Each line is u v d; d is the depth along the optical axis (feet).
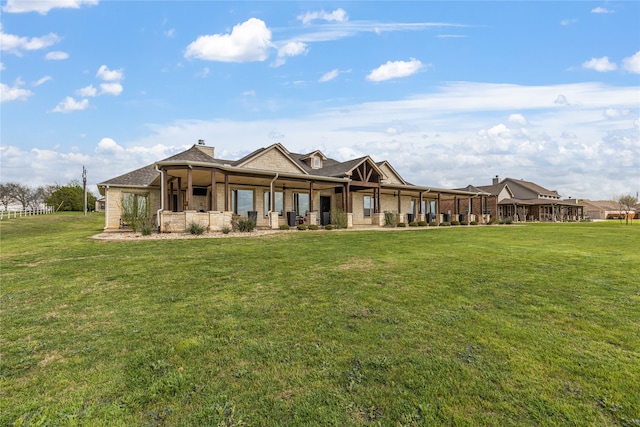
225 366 10.11
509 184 168.66
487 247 34.04
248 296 16.84
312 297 16.57
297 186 66.74
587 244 37.29
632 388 8.67
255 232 47.24
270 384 9.13
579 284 18.66
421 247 33.71
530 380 9.11
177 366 10.11
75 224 79.66
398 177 87.04
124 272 21.95
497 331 12.28
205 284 19.15
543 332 12.19
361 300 15.97
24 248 32.30
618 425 7.34
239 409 8.09
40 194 205.36
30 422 7.67
